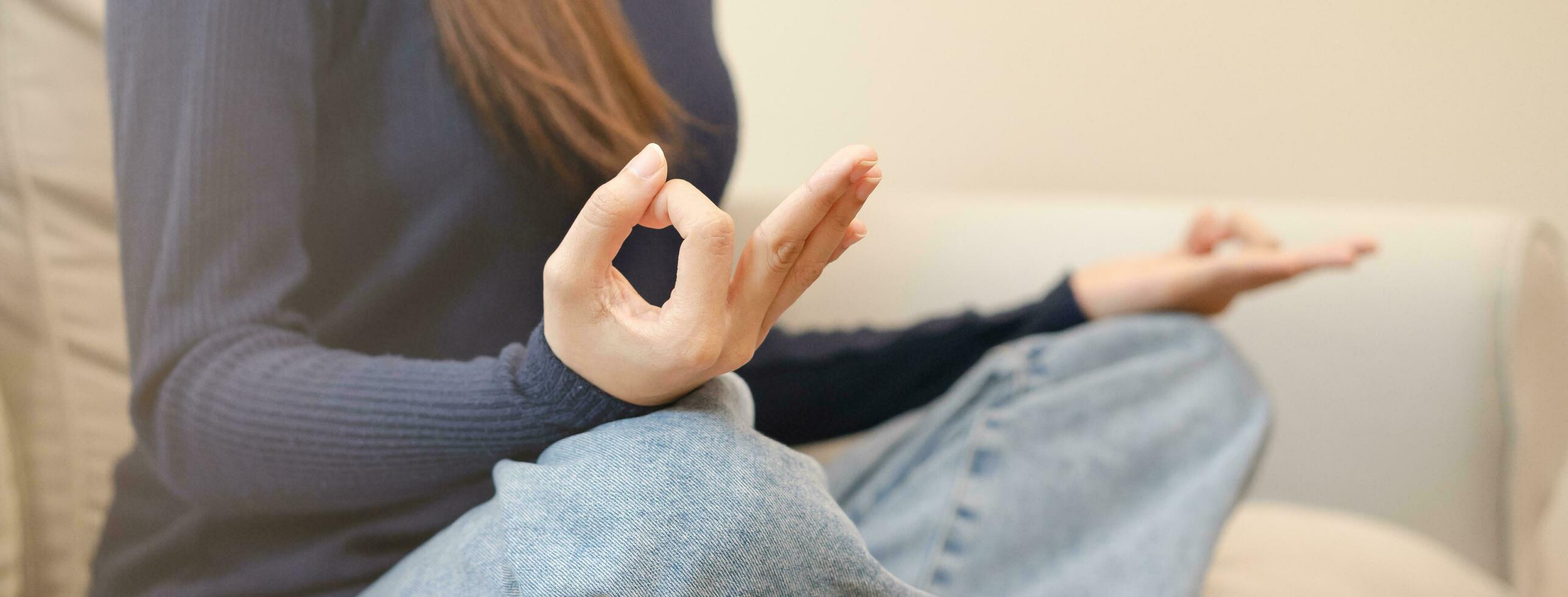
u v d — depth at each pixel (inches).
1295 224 52.5
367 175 35.7
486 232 36.0
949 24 65.5
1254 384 41.6
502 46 35.4
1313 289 51.2
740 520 29.4
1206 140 65.2
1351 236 50.6
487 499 34.4
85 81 38.4
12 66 37.9
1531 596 48.7
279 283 34.1
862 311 61.3
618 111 36.8
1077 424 39.8
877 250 61.6
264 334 33.4
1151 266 45.6
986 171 67.2
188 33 34.1
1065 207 59.4
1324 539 44.3
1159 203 57.8
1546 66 58.6
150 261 33.8
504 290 36.1
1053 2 65.3
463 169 35.9
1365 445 49.6
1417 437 48.7
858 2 64.9
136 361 33.6
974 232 60.5
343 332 35.2
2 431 37.0
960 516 38.3
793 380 43.4
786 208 29.4
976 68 66.1
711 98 39.3
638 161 29.0
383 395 32.2
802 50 65.0
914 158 66.9
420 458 32.1
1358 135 62.6
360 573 34.4
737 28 64.1
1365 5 61.3
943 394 45.4
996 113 66.5
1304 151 63.7
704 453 29.8
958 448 39.5
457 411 31.5
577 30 36.2
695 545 29.2
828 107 65.7
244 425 32.7
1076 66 65.9
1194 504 38.9
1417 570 43.2
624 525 29.4
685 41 39.3
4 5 37.8
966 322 45.5
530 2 35.9
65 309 38.2
